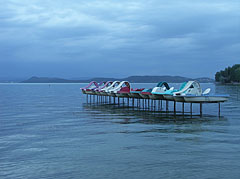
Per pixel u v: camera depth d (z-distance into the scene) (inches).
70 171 555.8
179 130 974.4
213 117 1343.5
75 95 3779.5
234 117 1343.5
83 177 523.8
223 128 1013.8
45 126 1093.8
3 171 560.1
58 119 1304.1
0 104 2210.9
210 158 628.1
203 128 1015.0
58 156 657.0
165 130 976.3
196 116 1390.3
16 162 616.4
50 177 526.3
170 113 1550.2
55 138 856.9
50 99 2896.2
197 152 677.3
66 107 1961.1
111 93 2133.4
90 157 644.7
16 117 1387.8
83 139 836.0
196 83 1445.6
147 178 514.9
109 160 620.7
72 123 1170.6
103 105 2148.1
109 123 1159.0
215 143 767.7
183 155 652.7
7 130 1007.6
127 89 2006.6
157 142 784.3
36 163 607.5
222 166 574.2
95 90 2304.4
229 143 767.7
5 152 697.6
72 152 690.2
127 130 982.4
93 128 1032.8
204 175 526.6
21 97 3255.4
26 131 984.3
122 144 764.6
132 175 530.0
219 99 1380.4
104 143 779.4
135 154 664.4
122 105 2153.1
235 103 2242.9
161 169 559.8
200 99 1369.3
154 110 1743.4
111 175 531.2
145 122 1180.5
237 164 585.9
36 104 2223.2
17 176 533.3
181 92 1419.8
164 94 1525.6
